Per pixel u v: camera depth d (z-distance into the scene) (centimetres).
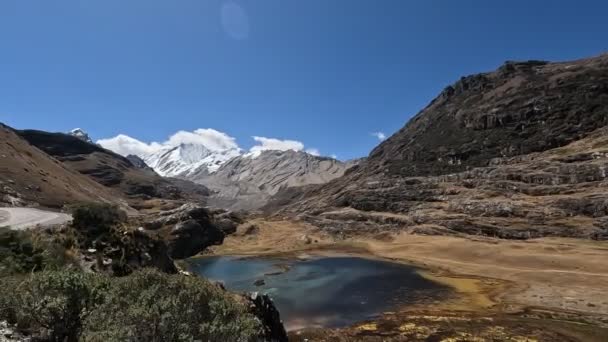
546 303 4472
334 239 10800
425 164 16550
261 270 7281
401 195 12588
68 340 1345
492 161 14200
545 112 15938
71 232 2984
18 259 2295
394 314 4262
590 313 4038
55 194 10669
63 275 1520
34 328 1330
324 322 4047
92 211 3184
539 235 8575
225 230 11588
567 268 6219
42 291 1419
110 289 1512
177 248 9281
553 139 14162
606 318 3859
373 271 6975
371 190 13425
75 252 2798
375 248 9475
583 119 14738
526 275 5997
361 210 12681
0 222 5997
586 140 13288
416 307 4572
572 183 10225
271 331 2847
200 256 9356
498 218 9688
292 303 4850
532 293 4941
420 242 9262
